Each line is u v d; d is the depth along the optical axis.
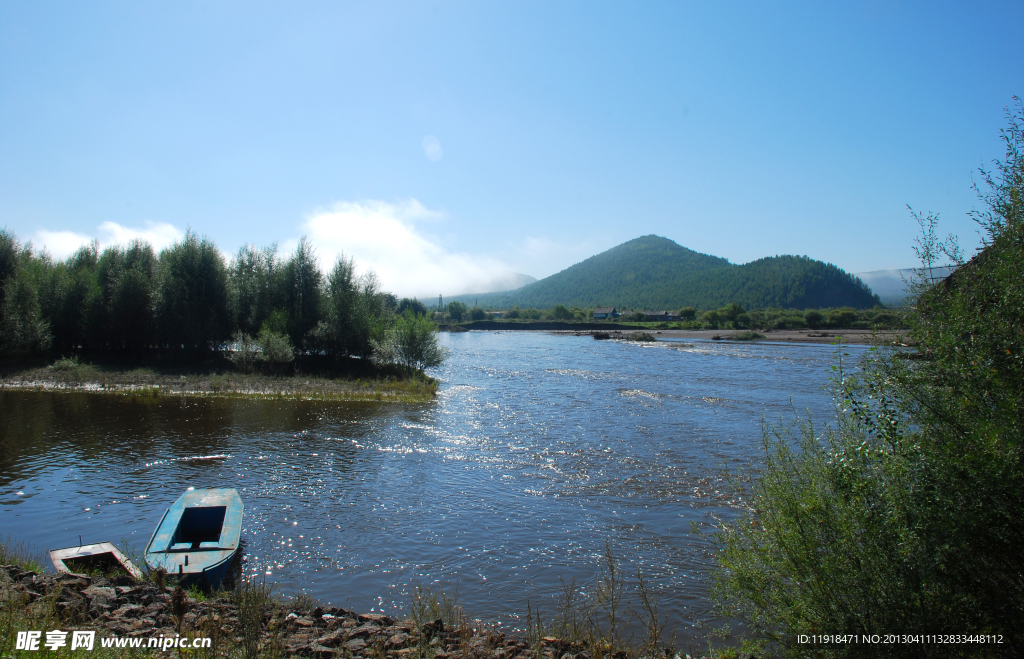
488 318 174.00
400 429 24.28
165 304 43.56
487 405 30.75
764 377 43.75
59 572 9.10
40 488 15.88
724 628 9.10
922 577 5.90
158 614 7.88
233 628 7.33
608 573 11.52
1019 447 5.50
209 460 18.95
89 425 23.67
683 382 40.81
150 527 13.33
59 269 45.19
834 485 6.72
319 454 20.02
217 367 41.88
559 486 16.81
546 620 9.66
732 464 19.03
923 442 6.25
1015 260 5.97
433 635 7.96
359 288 47.00
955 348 6.12
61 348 43.72
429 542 12.91
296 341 44.19
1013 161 6.32
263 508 14.69
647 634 9.29
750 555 7.59
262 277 47.28
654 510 14.96
